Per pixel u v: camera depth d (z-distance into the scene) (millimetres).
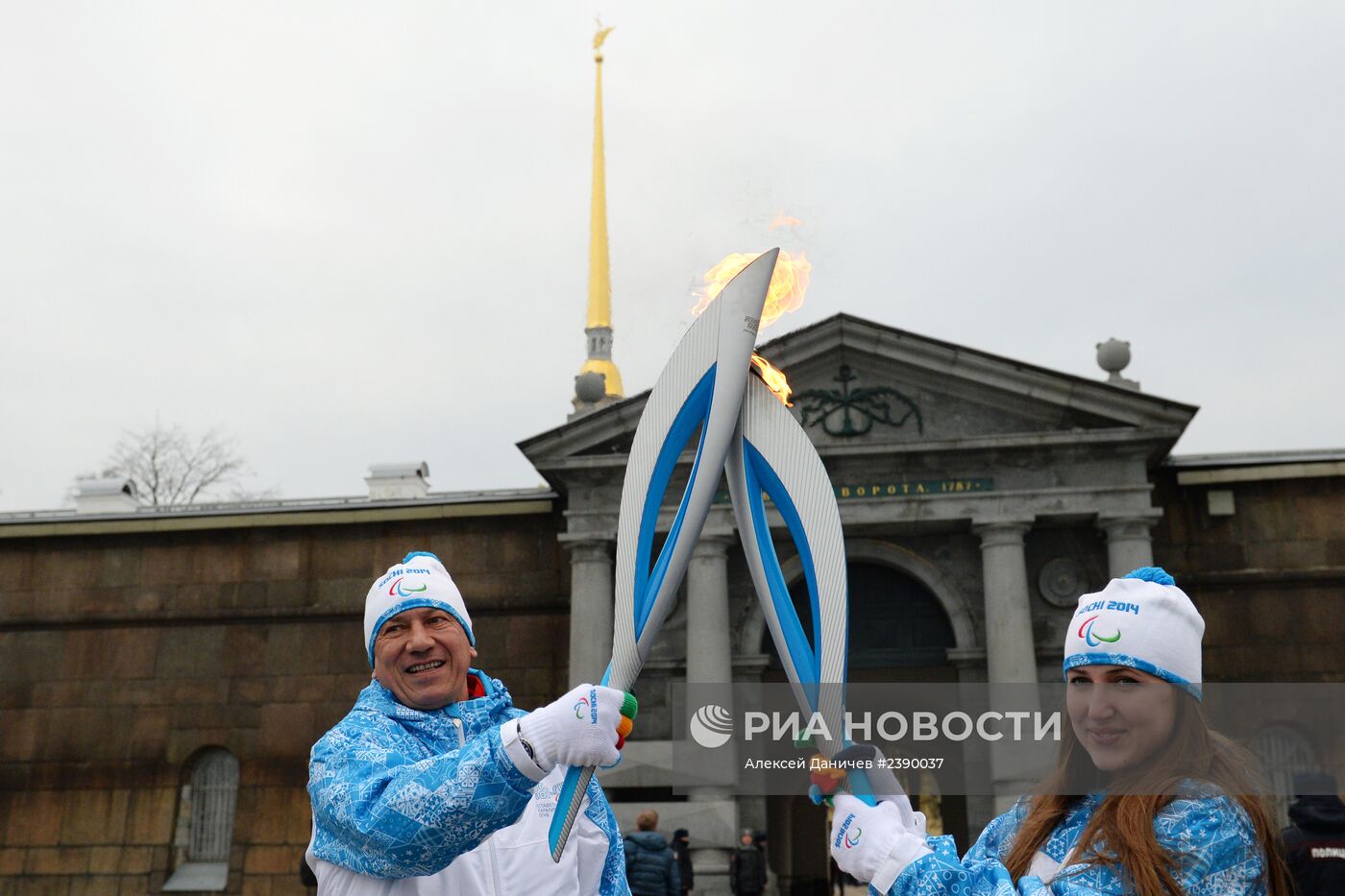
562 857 3805
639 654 3416
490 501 28578
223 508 30641
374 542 29109
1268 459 26641
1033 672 24469
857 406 26219
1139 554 24812
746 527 3518
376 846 3168
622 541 3570
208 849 28219
